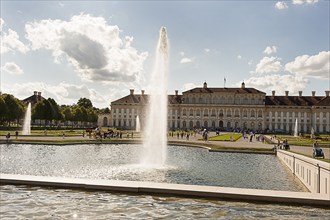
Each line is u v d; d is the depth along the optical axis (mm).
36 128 85938
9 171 22469
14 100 83562
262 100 135625
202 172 23234
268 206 10195
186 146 46875
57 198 10914
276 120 135500
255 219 9203
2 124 91062
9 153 32750
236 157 33781
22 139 47156
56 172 22281
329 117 130875
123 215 9492
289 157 25781
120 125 140750
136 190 11336
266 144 50281
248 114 136125
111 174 21766
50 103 94062
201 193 10922
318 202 10188
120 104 140625
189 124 139375
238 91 137375
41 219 9164
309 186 17609
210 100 138500
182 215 9500
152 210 9875
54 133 67500
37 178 12391
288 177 22281
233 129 125375
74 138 53781
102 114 144000
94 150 38031
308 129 133375
